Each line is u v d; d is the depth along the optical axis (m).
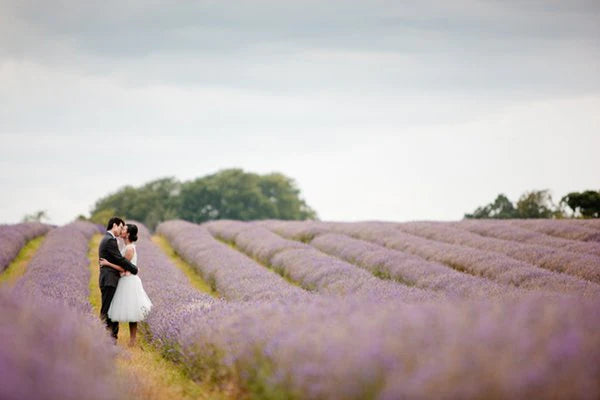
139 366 14.66
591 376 6.90
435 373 7.14
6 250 35.78
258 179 151.75
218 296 29.86
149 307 20.06
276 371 9.55
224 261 34.19
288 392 9.08
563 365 7.07
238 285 26.25
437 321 9.11
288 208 151.38
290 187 158.38
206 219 141.88
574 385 6.66
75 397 7.26
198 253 39.31
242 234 49.72
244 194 141.25
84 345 10.54
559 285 22.84
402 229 49.59
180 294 22.11
